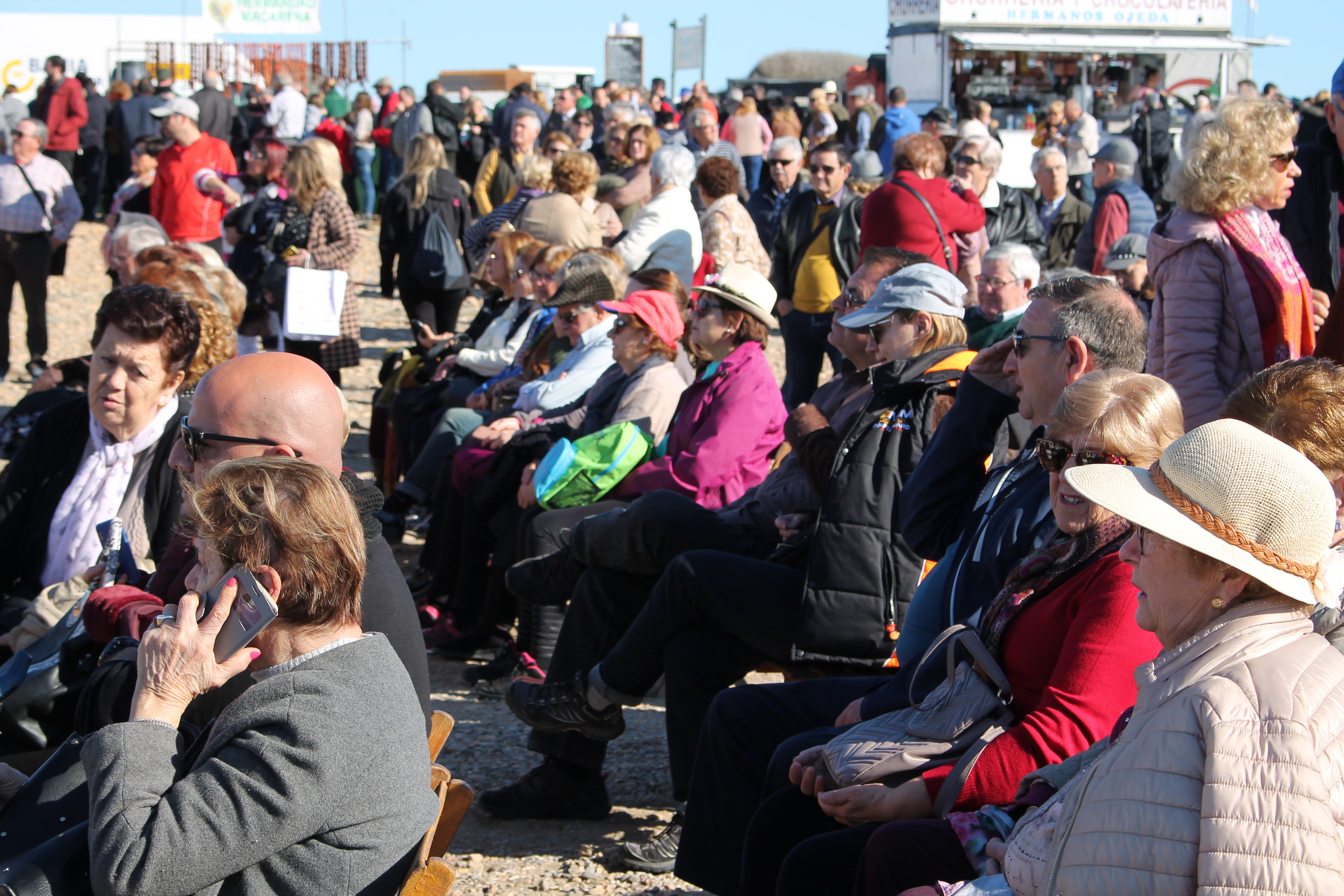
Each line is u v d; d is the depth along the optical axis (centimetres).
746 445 435
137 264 495
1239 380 370
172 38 2473
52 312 1252
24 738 267
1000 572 279
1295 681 163
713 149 1219
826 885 249
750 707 310
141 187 1143
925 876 226
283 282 753
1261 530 171
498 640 521
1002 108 1741
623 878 343
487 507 512
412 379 685
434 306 871
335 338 726
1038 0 1706
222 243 1033
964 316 418
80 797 209
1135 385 244
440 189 856
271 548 196
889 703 278
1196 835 161
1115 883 167
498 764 421
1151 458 238
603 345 561
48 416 367
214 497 201
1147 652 236
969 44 1691
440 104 1656
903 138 618
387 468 700
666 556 375
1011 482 292
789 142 933
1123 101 1766
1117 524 246
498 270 675
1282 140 364
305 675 193
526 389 557
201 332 367
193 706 228
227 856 182
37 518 356
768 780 290
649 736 455
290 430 256
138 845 180
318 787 185
